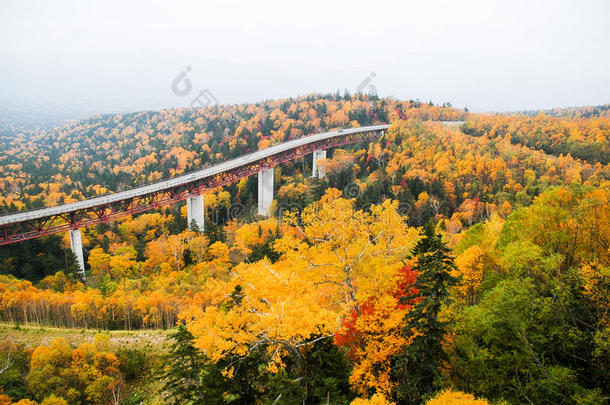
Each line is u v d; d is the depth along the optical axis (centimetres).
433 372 1858
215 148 17375
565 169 10131
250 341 1912
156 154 18950
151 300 5281
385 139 14362
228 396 2336
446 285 1875
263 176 12069
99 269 7725
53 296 5766
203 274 6394
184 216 11288
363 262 2322
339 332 2088
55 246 8875
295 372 2178
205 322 1934
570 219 2475
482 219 8612
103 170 18375
